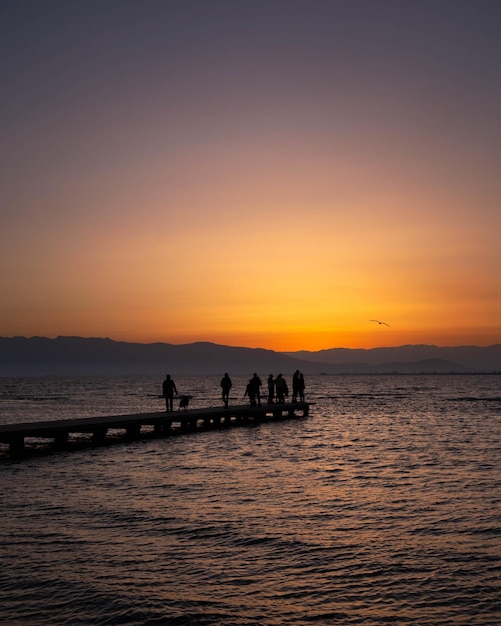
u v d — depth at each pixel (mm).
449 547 12664
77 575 10906
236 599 9938
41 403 76375
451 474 21922
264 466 23922
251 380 46781
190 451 28672
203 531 13805
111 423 32219
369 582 10703
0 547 12500
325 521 14781
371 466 23953
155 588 10352
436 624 9047
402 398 94562
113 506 16359
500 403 78125
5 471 22453
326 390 139750
